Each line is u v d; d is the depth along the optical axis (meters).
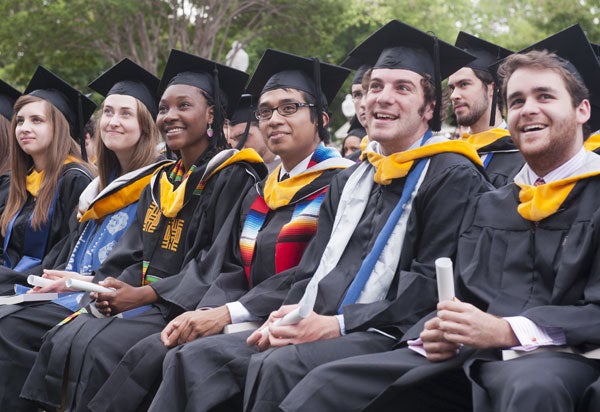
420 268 4.78
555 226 4.32
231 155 6.16
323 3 21.12
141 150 7.15
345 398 4.23
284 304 5.13
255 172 6.12
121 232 6.85
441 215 4.79
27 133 7.59
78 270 6.95
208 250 6.01
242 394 5.01
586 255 4.14
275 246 5.61
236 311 5.28
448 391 4.49
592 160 4.37
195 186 6.18
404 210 4.95
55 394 5.82
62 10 19.73
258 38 21.77
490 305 4.30
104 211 6.92
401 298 4.67
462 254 4.56
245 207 5.91
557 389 3.67
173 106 6.36
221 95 6.55
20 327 6.44
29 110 7.62
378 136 5.14
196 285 5.74
